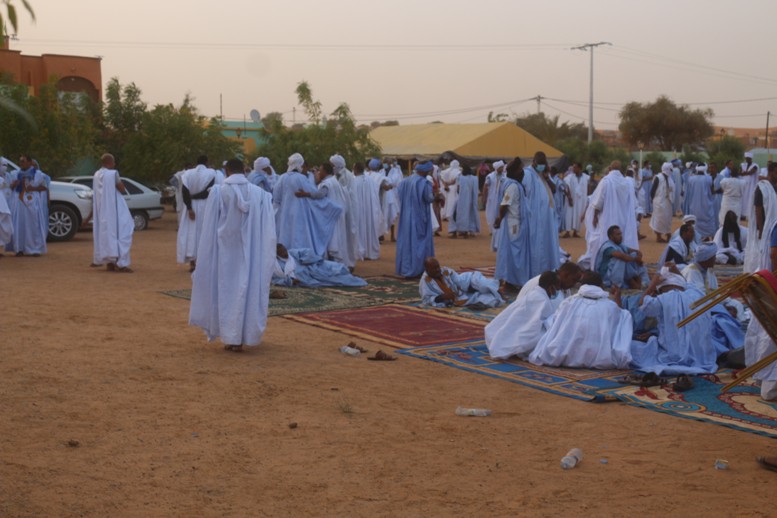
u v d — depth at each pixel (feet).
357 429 18.08
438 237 68.39
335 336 28.22
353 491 14.55
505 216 37.11
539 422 18.89
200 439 17.17
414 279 42.27
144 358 24.14
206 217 24.56
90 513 13.37
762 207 31.22
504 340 25.09
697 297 24.97
